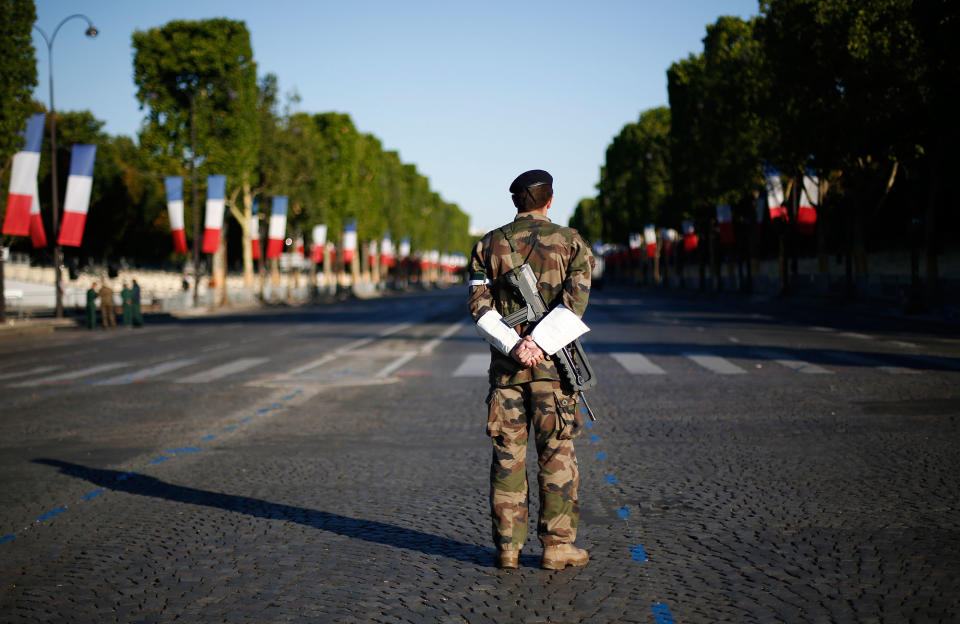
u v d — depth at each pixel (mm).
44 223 68562
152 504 6438
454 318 35500
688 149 55625
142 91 48469
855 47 31672
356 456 8117
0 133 30531
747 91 43969
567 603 4211
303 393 12758
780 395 11500
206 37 48438
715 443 8359
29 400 12664
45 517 6102
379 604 4250
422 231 123188
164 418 10648
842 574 4582
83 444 9023
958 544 5059
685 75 57125
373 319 35844
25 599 4410
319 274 106000
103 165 72125
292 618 4086
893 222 55281
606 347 19109
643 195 78875
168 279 81562
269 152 55156
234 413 10945
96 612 4215
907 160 33031
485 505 6223
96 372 16578
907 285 35375
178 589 4527
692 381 13133
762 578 4543
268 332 28266
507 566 4730
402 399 11945
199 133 48594
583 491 6566
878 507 5938
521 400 4609
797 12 33875
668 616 4023
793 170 39594
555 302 4547
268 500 6488
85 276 69812
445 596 4344
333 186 70750
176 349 21906
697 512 5910
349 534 5520
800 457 7645
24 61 30844
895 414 9789
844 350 17984
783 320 30203
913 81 30469
